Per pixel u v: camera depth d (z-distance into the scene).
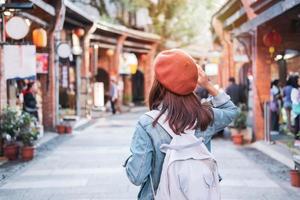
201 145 2.49
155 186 2.51
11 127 10.22
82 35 19.69
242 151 11.21
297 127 11.41
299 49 13.96
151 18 30.62
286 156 9.94
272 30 12.09
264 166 9.20
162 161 2.49
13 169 9.25
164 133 2.52
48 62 15.55
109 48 24.91
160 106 2.65
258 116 12.49
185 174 2.38
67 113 21.81
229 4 16.56
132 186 7.57
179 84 2.54
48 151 11.55
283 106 14.58
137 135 2.54
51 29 14.99
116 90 25.03
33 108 13.64
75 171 8.95
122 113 25.98
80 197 6.89
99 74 30.09
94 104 23.89
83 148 12.06
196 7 30.66
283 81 16.05
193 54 33.88
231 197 6.80
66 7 15.52
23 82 14.88
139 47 29.19
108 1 25.62
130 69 25.80
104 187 7.53
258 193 7.03
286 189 7.27
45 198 6.90
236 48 20.08
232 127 12.88
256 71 12.48
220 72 23.97
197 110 2.58
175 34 31.48
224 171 8.75
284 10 9.13
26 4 9.67
